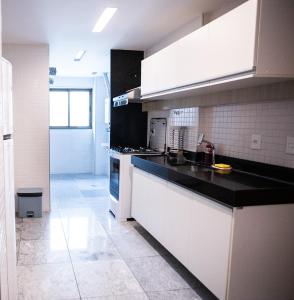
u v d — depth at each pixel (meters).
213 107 3.17
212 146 3.06
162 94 3.25
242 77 1.99
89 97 7.85
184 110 3.68
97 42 4.28
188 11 3.10
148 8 3.02
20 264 2.76
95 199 5.25
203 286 2.45
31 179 4.50
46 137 4.50
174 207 2.64
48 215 4.28
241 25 1.96
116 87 4.70
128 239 3.41
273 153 2.39
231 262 1.87
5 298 1.57
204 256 2.16
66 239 3.38
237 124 2.81
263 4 1.83
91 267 2.73
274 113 2.38
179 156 3.48
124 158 3.98
